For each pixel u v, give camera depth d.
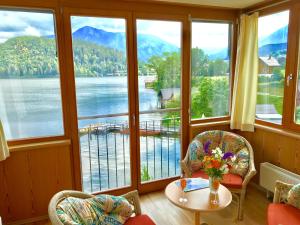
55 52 2.58
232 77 3.48
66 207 1.63
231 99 3.52
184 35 3.09
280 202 2.16
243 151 2.84
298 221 1.86
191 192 2.17
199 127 3.32
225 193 2.16
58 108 2.68
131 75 2.91
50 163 2.63
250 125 3.22
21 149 2.47
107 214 1.84
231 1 2.87
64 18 2.54
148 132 3.16
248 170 2.67
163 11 2.94
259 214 2.70
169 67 3.12
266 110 3.13
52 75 2.60
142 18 2.86
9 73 2.45
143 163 3.21
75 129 2.75
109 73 2.84
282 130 2.86
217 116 3.52
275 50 2.93
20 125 2.56
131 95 2.95
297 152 2.69
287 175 2.64
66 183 2.73
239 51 3.24
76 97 2.73
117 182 3.11
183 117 3.28
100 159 2.98
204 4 2.98
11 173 2.49
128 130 3.03
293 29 2.66
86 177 2.95
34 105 2.58
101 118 2.89
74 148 2.78
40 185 2.62
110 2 2.69
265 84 3.12
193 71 3.27
